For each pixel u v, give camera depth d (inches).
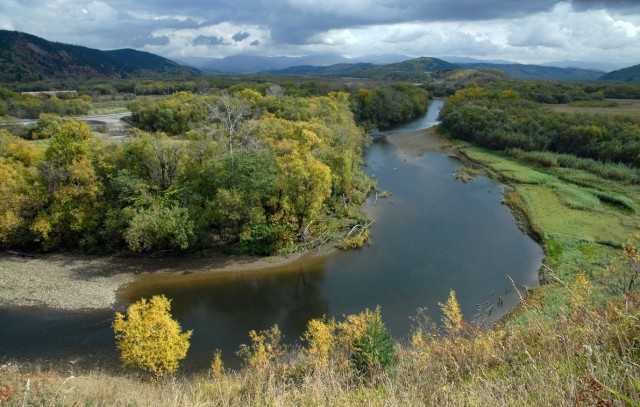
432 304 1109.7
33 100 3659.0
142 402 500.4
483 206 1833.2
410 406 287.6
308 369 573.0
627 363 224.2
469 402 267.0
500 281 1211.9
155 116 2947.8
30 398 502.9
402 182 2191.2
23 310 1072.8
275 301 1155.9
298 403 378.0
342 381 417.7
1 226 1299.2
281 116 2701.8
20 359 885.8
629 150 2087.8
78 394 544.4
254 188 1386.6
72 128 1472.7
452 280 1230.3
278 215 1481.3
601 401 196.4
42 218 1344.7
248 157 1435.8
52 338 964.0
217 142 1632.6
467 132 3048.7
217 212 1359.5
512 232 1562.5
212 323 1055.0
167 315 808.9
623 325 292.4
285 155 1508.4
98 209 1428.4
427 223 1657.2
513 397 252.5
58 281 1214.9
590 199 1753.2
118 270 1295.5
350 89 4904.0
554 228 1517.0
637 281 784.3
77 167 1384.1
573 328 320.5
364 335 548.4
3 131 1866.4
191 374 844.6
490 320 1005.2
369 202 1884.8
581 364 269.6
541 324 384.8
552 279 1171.9
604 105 3474.4
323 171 1435.8
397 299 1140.5
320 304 1131.3
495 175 2244.1
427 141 3186.5
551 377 244.8
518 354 351.3
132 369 848.9
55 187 1411.2
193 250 1408.7
